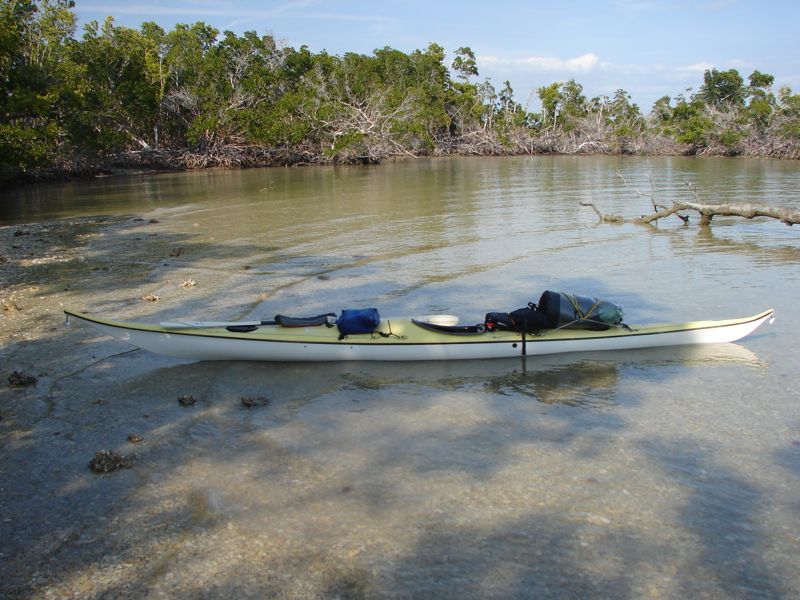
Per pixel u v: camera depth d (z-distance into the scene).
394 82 76.06
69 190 34.41
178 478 5.85
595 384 7.82
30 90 32.34
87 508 5.41
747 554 4.79
